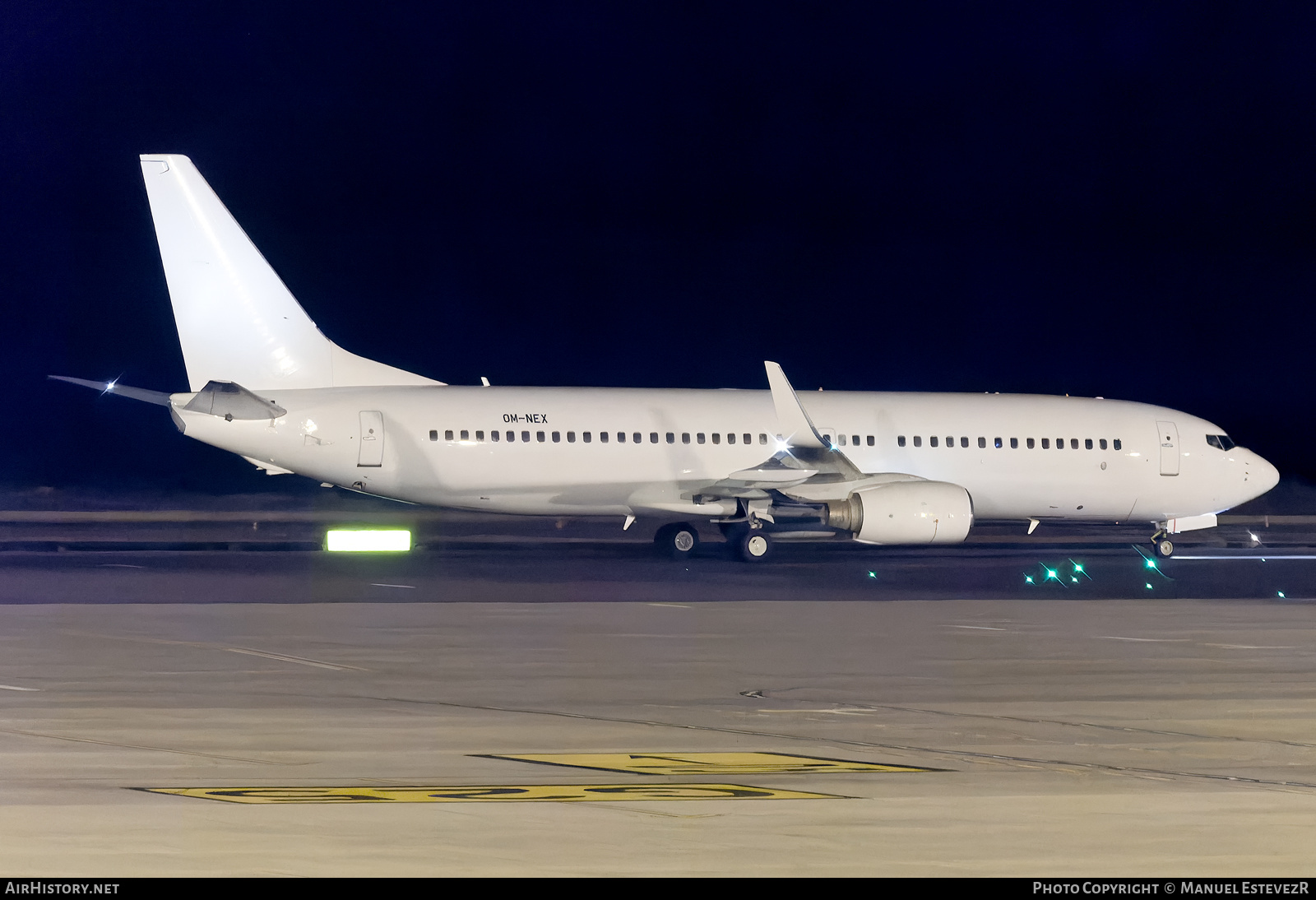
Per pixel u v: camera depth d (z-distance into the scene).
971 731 37.38
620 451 94.94
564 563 91.19
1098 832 26.77
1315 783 31.42
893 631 57.97
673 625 59.06
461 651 50.94
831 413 100.56
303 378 93.81
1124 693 43.75
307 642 52.69
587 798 29.09
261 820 26.86
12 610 61.22
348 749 34.03
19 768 31.42
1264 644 55.00
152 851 24.64
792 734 36.75
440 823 26.77
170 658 48.19
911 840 26.00
